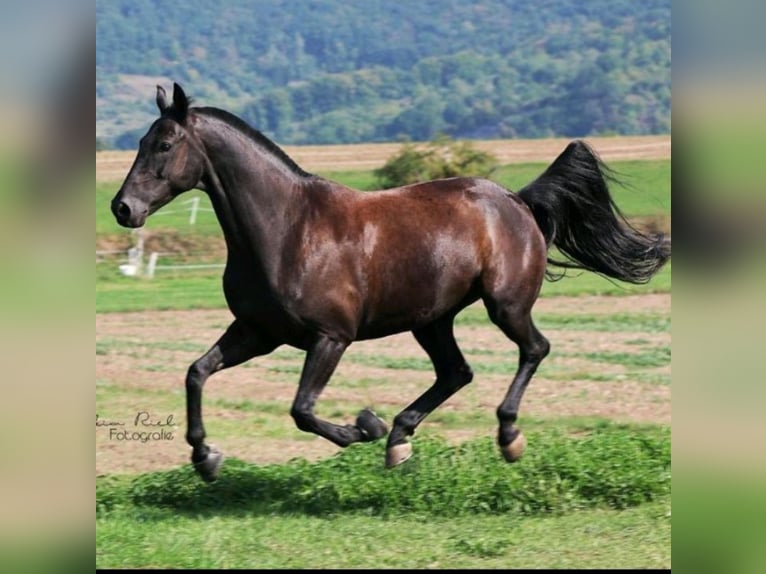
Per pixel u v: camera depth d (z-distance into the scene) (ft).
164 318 84.33
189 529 32.37
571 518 33.60
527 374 37.73
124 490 36.83
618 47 640.99
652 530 32.01
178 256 126.62
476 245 36.11
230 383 58.80
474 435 45.91
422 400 37.40
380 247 34.47
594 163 39.88
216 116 33.47
